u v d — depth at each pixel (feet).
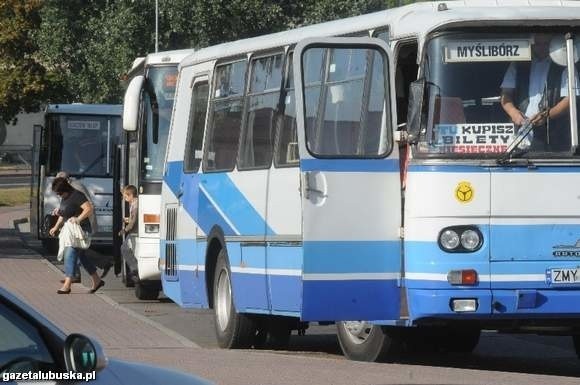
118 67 204.54
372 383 52.44
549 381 53.16
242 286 65.98
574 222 53.62
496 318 53.11
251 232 64.49
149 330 77.36
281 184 60.44
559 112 53.93
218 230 69.72
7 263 134.62
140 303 98.94
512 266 53.06
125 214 106.11
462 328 61.16
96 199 149.69
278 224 60.59
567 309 53.36
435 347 67.56
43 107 172.35
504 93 53.62
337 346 72.38
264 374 55.62
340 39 54.29
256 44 67.56
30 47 159.33
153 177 99.19
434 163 52.95
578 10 54.44
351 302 54.08
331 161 53.98
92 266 104.99
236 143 68.28
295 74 54.08
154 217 98.63
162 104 100.12
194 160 75.87
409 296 53.98
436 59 53.52
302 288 53.47
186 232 76.13
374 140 55.21
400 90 56.44
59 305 94.12
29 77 158.10
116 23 203.51
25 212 239.71
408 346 65.16
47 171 151.94
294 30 64.69
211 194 71.31
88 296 101.81
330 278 53.72
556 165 53.52
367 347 60.80
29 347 26.43
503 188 53.11
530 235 53.26
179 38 205.77
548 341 76.38
